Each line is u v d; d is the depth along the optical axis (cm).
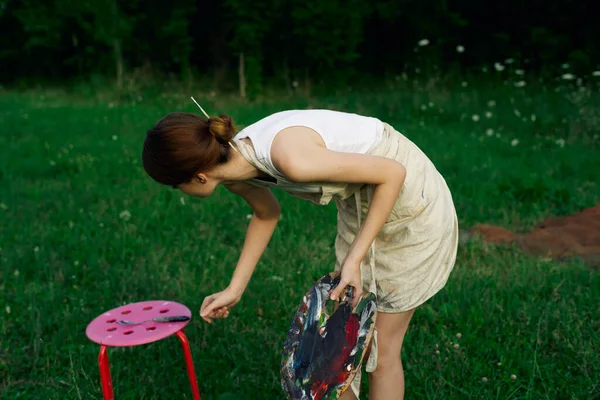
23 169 728
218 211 566
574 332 337
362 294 227
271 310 382
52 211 584
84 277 434
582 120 859
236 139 227
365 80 1331
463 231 521
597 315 357
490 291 395
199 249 480
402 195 240
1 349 347
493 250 469
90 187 654
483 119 933
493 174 651
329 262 446
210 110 1109
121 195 616
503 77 1220
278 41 1312
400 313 253
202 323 365
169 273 436
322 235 506
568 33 1274
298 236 499
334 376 222
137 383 315
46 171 720
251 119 1006
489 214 553
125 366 329
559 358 323
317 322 237
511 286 402
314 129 221
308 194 238
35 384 321
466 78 1241
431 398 298
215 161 216
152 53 1459
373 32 1439
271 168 218
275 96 1246
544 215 552
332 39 1259
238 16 1288
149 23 1439
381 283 252
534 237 500
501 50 1345
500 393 301
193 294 402
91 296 407
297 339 242
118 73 1375
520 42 1341
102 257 464
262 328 366
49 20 1488
